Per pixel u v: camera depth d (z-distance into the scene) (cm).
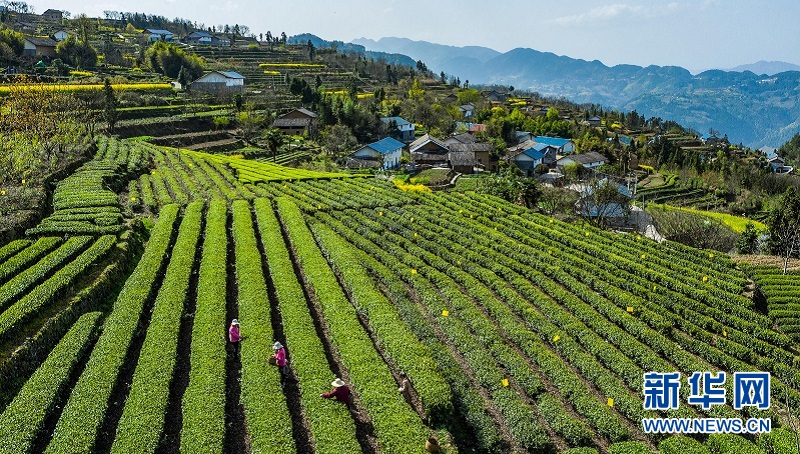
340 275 4397
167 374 2841
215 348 3088
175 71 16125
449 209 6819
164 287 3797
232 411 2759
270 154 11138
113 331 3200
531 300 4266
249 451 2495
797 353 3734
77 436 2395
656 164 15188
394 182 8625
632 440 2738
